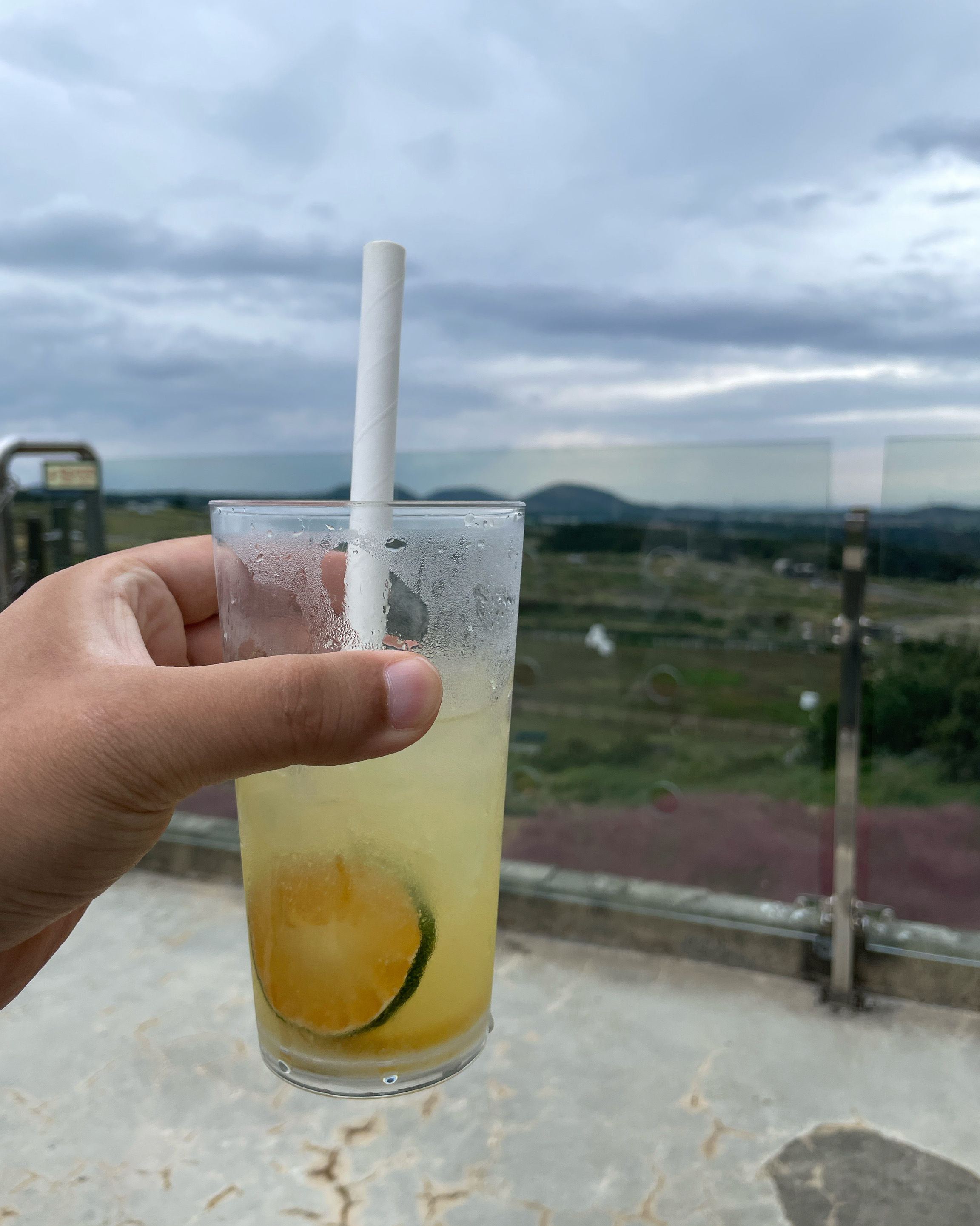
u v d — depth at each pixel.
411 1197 0.45
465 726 0.23
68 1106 0.51
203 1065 0.55
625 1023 0.58
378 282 0.22
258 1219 0.44
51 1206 0.44
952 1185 0.45
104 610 0.26
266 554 0.23
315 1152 0.48
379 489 0.23
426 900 0.23
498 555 0.24
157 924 0.71
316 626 0.23
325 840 0.22
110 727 0.22
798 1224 0.43
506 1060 0.55
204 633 0.34
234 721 0.21
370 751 0.21
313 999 0.22
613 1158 0.47
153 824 0.24
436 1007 0.23
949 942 0.61
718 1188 0.45
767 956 0.64
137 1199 0.45
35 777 0.22
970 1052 0.55
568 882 0.70
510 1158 0.47
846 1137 0.48
